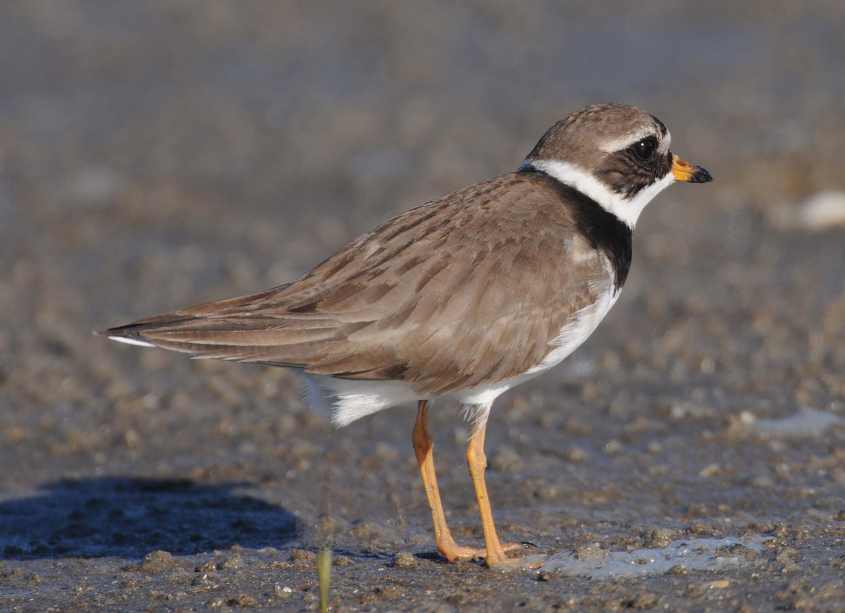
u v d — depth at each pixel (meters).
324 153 24.06
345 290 9.30
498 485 11.73
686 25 30.05
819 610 7.91
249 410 14.09
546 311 9.53
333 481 12.05
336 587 9.11
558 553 9.60
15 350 16.25
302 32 31.97
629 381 14.38
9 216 22.05
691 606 8.20
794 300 16.42
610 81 26.72
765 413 13.08
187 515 11.41
